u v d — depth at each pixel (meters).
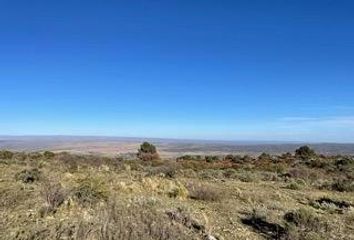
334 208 18.00
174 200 16.83
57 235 9.98
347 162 46.03
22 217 11.68
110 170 30.59
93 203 13.58
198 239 10.89
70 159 39.03
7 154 41.78
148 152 57.28
